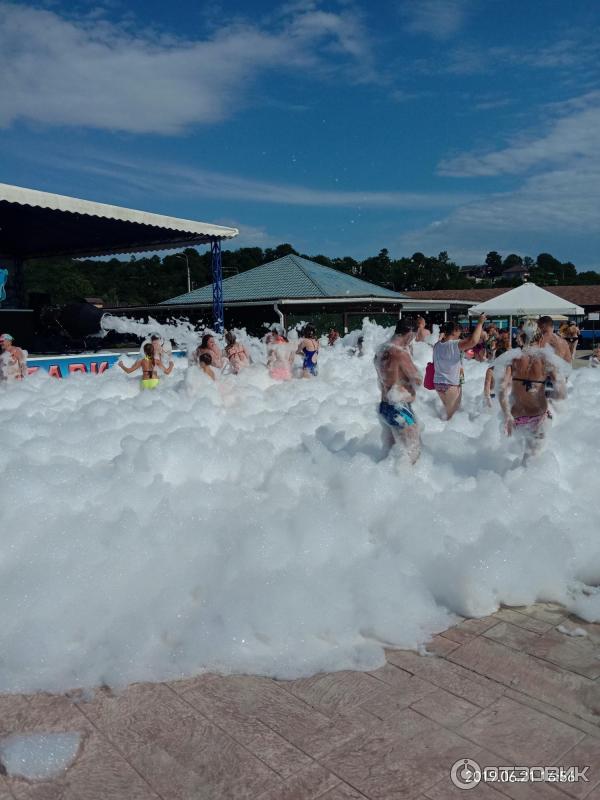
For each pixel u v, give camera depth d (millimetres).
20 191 14797
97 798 2451
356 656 3357
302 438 6625
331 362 13797
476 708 2908
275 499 4895
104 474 5512
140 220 17500
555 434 6641
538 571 3914
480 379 11617
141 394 9117
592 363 15539
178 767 2598
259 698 3029
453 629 3629
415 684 3105
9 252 25812
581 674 3143
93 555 4031
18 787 2527
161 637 3520
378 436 6551
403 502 4590
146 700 3037
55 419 7891
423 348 13758
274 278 31281
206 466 5715
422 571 4055
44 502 4777
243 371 11164
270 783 2494
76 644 3469
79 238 22750
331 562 4098
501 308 20734
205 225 19594
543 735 2719
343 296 28328
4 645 3373
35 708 3002
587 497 5145
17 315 19156
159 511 4527
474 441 6383
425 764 2566
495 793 2406
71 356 15164
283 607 3590
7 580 3818
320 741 2721
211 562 4082
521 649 3389
